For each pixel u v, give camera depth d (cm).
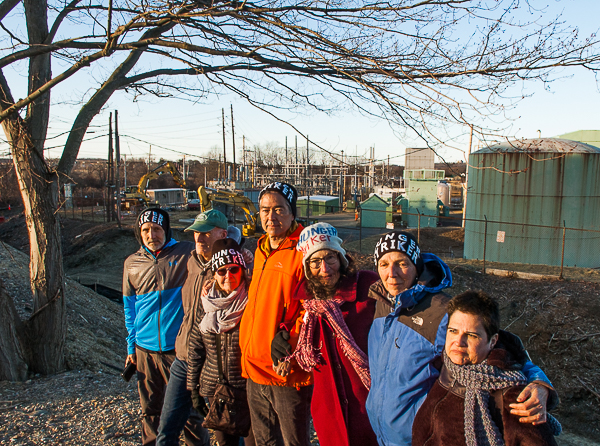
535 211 1962
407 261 202
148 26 396
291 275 247
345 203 5238
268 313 247
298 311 249
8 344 558
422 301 202
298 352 229
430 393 183
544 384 155
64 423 426
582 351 1005
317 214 4856
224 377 272
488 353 170
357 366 227
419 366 196
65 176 556
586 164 1894
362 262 1512
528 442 146
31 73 554
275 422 255
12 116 537
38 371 591
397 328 206
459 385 171
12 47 423
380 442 217
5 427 414
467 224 2216
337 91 432
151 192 4838
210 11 374
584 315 1098
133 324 368
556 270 1475
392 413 203
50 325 591
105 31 431
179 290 345
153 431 352
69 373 601
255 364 249
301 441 243
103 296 1506
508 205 2011
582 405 897
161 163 2889
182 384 309
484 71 341
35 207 571
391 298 212
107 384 557
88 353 710
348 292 232
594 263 1967
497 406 157
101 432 405
